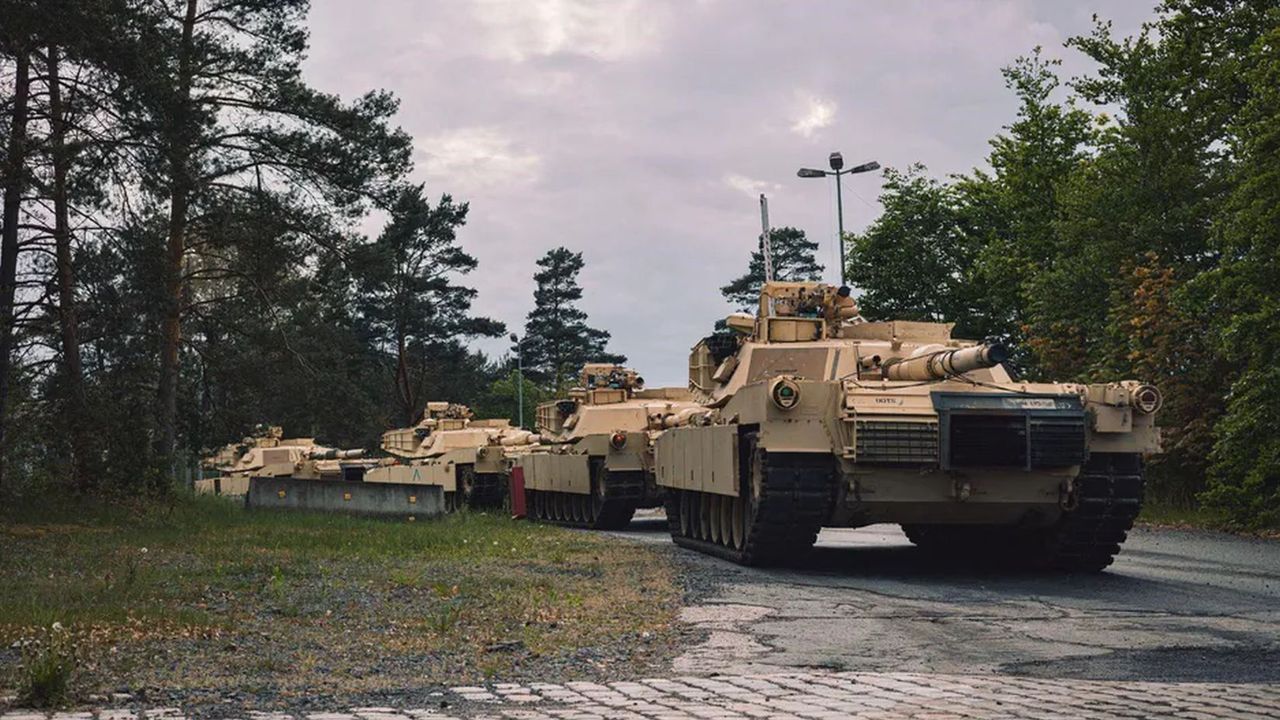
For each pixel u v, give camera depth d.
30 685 8.84
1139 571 18.86
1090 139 45.25
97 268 29.42
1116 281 35.09
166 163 29.28
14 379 29.91
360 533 25.55
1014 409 18.02
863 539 26.86
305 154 36.66
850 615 13.77
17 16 26.11
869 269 48.66
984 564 20.28
